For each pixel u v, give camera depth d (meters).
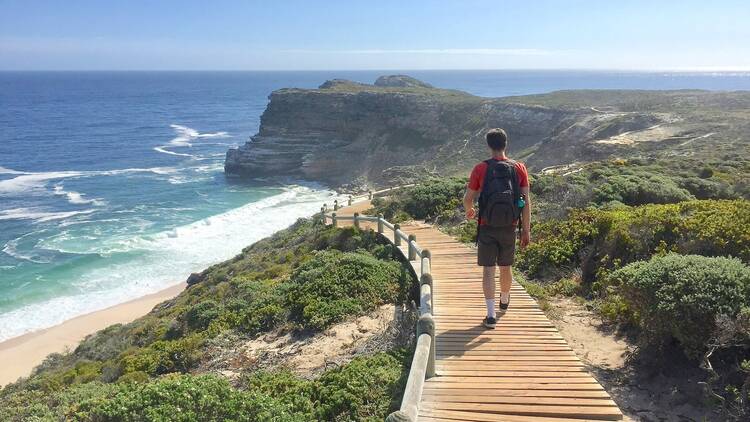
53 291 34.59
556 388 6.14
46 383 14.00
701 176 24.66
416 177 61.91
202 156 98.06
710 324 6.43
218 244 44.41
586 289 10.56
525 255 12.77
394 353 8.20
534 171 56.28
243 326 12.43
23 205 58.69
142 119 162.62
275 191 70.00
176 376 9.67
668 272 7.08
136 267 39.00
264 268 21.00
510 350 7.19
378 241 17.00
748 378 5.83
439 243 14.89
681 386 6.59
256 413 6.21
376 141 85.94
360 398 6.85
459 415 5.62
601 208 15.48
